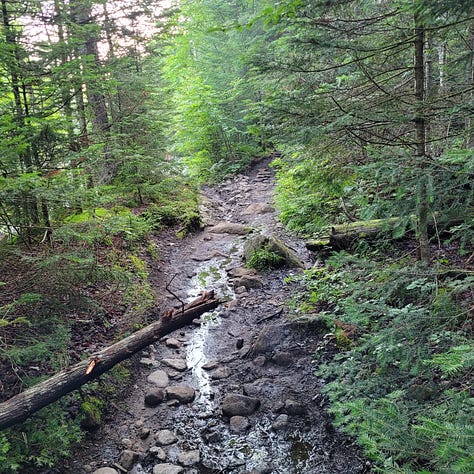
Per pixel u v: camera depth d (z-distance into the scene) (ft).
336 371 15.23
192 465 13.89
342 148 17.79
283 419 15.51
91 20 28.48
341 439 14.32
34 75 19.30
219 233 37.17
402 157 13.09
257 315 23.02
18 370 15.01
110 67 22.75
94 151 18.74
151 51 34.50
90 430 15.02
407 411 11.00
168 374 18.78
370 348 15.06
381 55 16.62
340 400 14.37
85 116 24.32
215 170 58.70
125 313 21.38
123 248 28.07
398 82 17.40
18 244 18.71
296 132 14.84
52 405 14.44
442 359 8.43
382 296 14.25
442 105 14.62
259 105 15.81
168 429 15.61
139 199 37.19
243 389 17.48
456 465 6.91
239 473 13.47
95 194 17.15
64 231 16.44
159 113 39.47
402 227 13.16
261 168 59.16
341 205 30.68
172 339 21.54
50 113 19.39
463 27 15.60
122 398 17.02
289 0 13.05
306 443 14.44
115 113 32.94
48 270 16.10
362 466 13.05
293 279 25.86
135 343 16.46
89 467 13.69
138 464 14.01
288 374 17.94
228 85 65.26
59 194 15.53
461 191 12.47
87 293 21.22
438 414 9.64
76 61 18.33
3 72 18.51
